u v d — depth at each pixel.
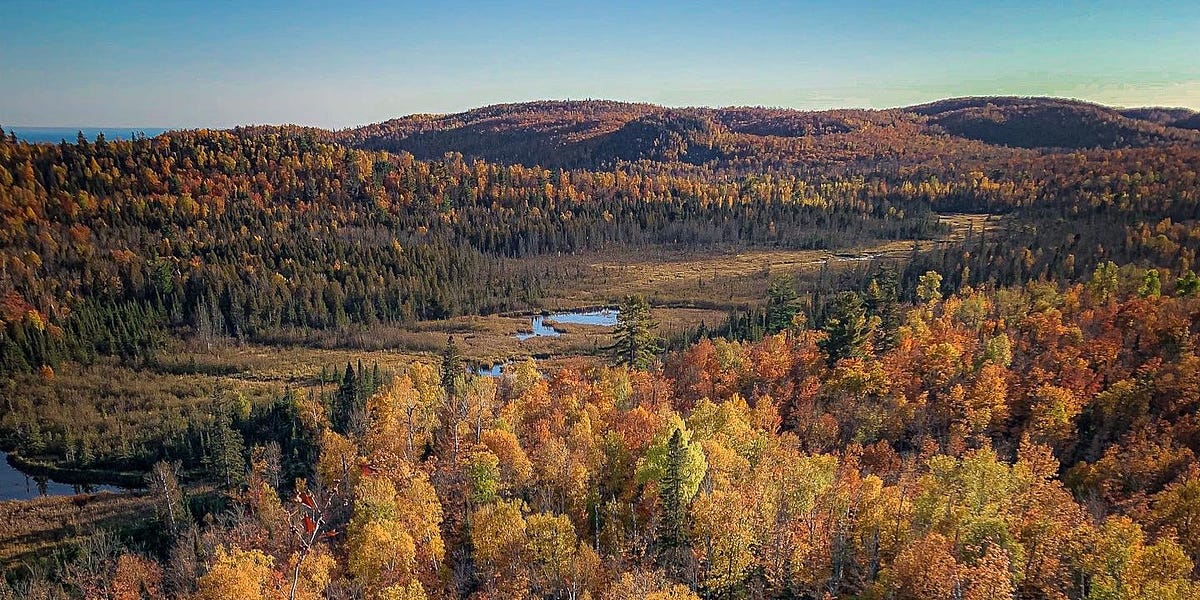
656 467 61.97
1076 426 79.00
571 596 51.91
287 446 102.94
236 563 51.19
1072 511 57.41
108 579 69.31
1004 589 44.78
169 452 107.69
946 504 56.81
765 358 97.75
